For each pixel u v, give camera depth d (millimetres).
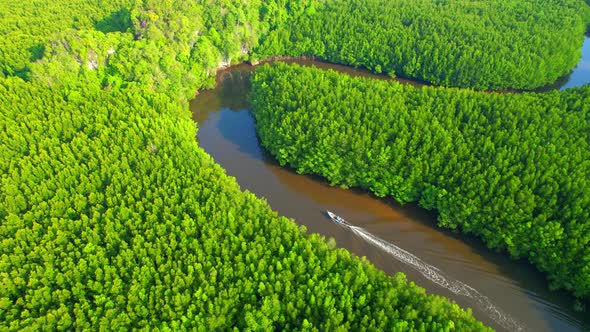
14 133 100875
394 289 66938
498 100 108438
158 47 136125
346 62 163000
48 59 123438
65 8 170250
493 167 86375
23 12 166500
